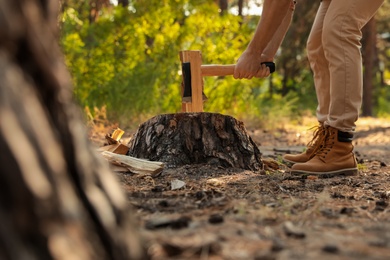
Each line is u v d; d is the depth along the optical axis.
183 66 5.10
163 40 14.78
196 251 2.07
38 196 1.55
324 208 3.13
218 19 14.91
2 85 1.60
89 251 1.65
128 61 14.76
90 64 14.38
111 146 5.24
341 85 4.72
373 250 2.19
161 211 2.95
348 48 4.70
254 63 4.93
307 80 28.78
